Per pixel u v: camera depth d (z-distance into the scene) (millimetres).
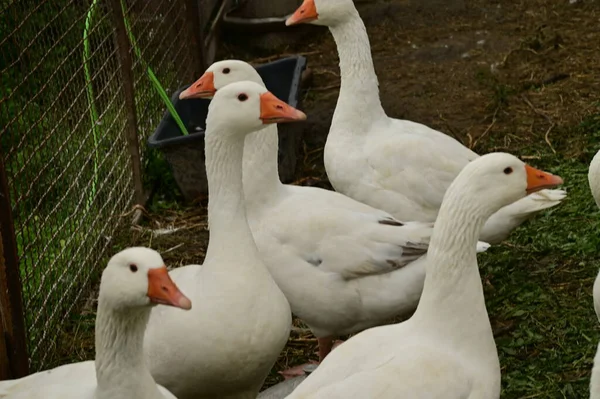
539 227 6938
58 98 6562
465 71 9922
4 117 6516
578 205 7121
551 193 5742
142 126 8250
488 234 5793
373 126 6281
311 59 10773
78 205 6746
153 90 8594
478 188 4172
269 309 4727
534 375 5441
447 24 11219
